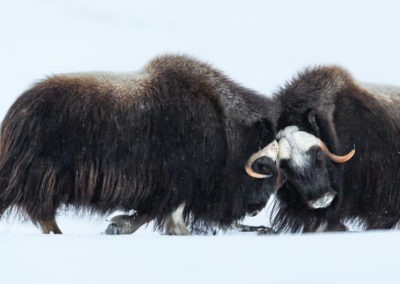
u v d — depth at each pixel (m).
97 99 26.78
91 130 26.41
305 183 29.09
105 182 26.64
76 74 27.62
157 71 28.38
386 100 32.25
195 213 28.72
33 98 26.28
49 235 22.53
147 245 19.61
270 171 29.00
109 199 26.88
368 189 31.05
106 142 26.58
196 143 27.97
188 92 28.19
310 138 29.31
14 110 26.30
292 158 29.16
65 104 26.28
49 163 25.83
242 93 29.59
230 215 29.39
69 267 16.11
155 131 27.36
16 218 26.72
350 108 30.91
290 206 30.84
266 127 29.19
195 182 28.25
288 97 30.56
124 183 26.91
